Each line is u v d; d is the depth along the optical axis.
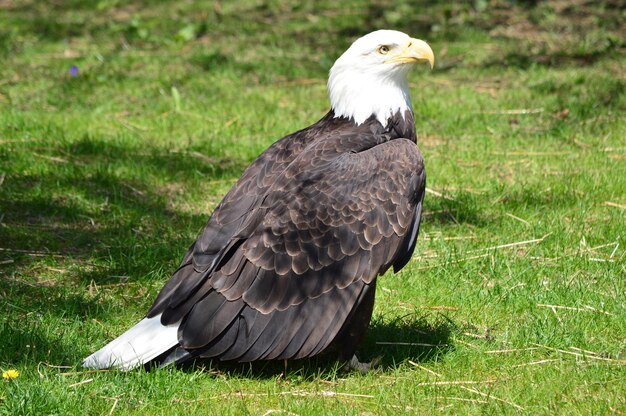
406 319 10.19
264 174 9.23
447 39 21.88
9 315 9.98
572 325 9.80
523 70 19.41
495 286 10.66
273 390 8.70
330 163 8.90
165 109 17.52
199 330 8.30
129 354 8.47
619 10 23.92
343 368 9.20
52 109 17.69
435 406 8.32
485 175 14.30
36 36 23.23
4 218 12.71
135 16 24.11
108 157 15.05
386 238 8.71
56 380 8.60
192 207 13.37
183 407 8.34
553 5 24.61
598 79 18.31
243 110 17.39
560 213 12.84
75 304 10.34
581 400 8.32
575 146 15.36
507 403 8.32
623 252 11.55
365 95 9.82
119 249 11.86
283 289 8.37
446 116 16.86
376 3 26.08
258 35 23.11
